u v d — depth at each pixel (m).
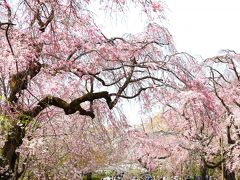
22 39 9.90
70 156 15.38
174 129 21.19
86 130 14.36
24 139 10.58
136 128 15.70
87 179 19.36
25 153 11.44
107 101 11.06
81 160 16.73
